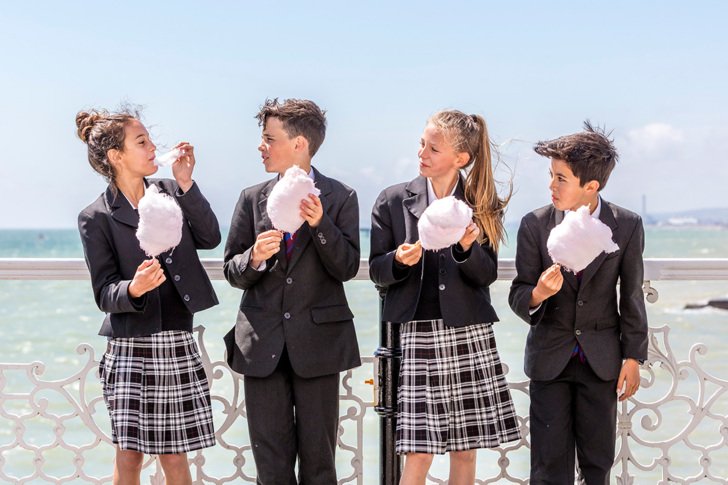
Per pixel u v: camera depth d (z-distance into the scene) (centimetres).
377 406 377
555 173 355
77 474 396
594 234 324
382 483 378
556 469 364
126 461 357
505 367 386
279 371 360
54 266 393
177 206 327
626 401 392
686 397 392
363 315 1708
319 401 360
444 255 358
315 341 357
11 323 1989
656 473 744
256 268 348
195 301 357
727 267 387
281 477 358
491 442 356
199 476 394
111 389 353
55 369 1470
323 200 363
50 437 927
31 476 395
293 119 360
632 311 359
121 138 353
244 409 394
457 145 357
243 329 361
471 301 356
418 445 350
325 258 349
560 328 362
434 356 356
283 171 364
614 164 363
